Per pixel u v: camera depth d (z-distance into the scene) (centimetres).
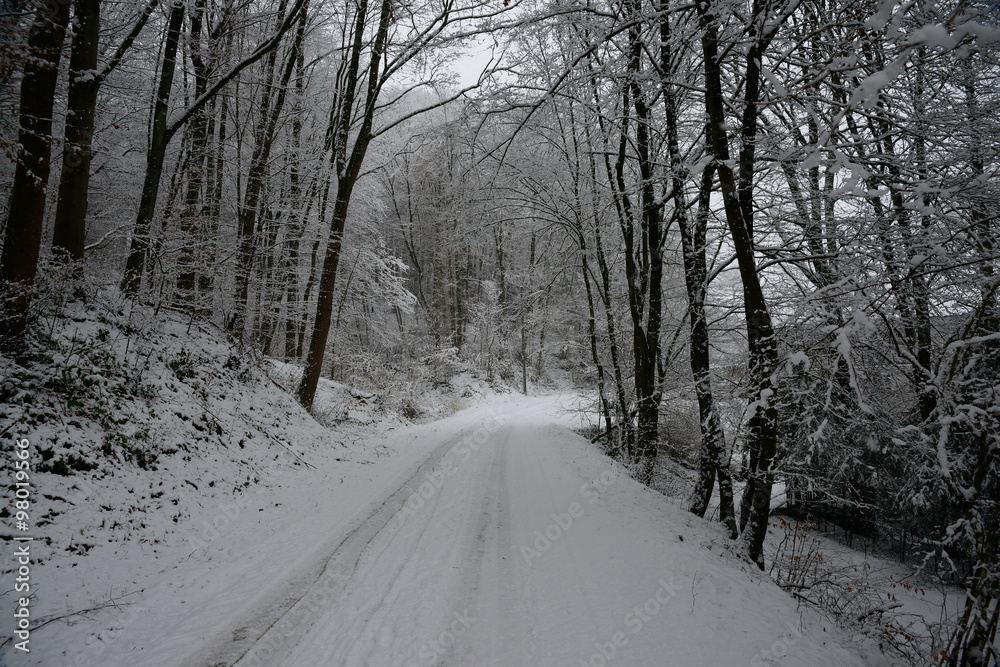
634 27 791
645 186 970
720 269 764
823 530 987
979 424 424
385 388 2103
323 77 1716
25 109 608
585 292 1858
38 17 582
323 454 1026
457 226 1464
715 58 614
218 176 1403
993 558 409
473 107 986
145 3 952
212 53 1148
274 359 1576
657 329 1002
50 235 1129
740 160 598
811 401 589
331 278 1277
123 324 832
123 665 326
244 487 716
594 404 1848
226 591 448
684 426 1452
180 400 782
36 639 336
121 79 1165
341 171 1370
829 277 688
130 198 1220
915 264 443
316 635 377
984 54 539
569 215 1431
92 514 494
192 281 1162
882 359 616
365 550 557
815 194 661
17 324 594
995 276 437
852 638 443
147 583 442
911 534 823
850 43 384
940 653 420
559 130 1295
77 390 608
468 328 3697
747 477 628
